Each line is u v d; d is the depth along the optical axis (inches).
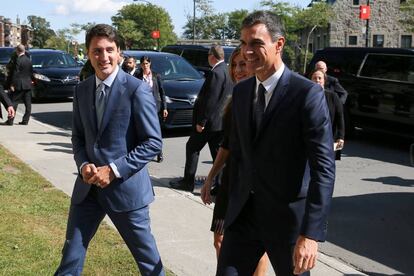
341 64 481.1
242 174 114.3
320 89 106.0
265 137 108.0
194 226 221.8
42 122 554.3
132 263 173.8
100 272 166.7
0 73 715.4
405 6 1561.3
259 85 109.8
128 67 358.9
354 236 226.7
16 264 167.3
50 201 240.2
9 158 332.8
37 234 194.4
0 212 216.2
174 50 708.0
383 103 444.5
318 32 1987.0
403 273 189.8
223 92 265.4
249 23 106.7
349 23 1883.6
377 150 428.1
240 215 115.3
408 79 428.5
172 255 188.4
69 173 305.6
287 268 110.4
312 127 103.5
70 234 131.7
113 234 201.2
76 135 136.4
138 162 128.0
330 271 182.4
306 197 105.7
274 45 106.7
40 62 737.6
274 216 109.7
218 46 266.7
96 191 131.6
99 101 128.8
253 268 118.2
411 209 264.7
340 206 268.8
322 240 102.7
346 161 383.2
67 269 130.0
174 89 457.7
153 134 130.0
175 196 269.7
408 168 361.4
